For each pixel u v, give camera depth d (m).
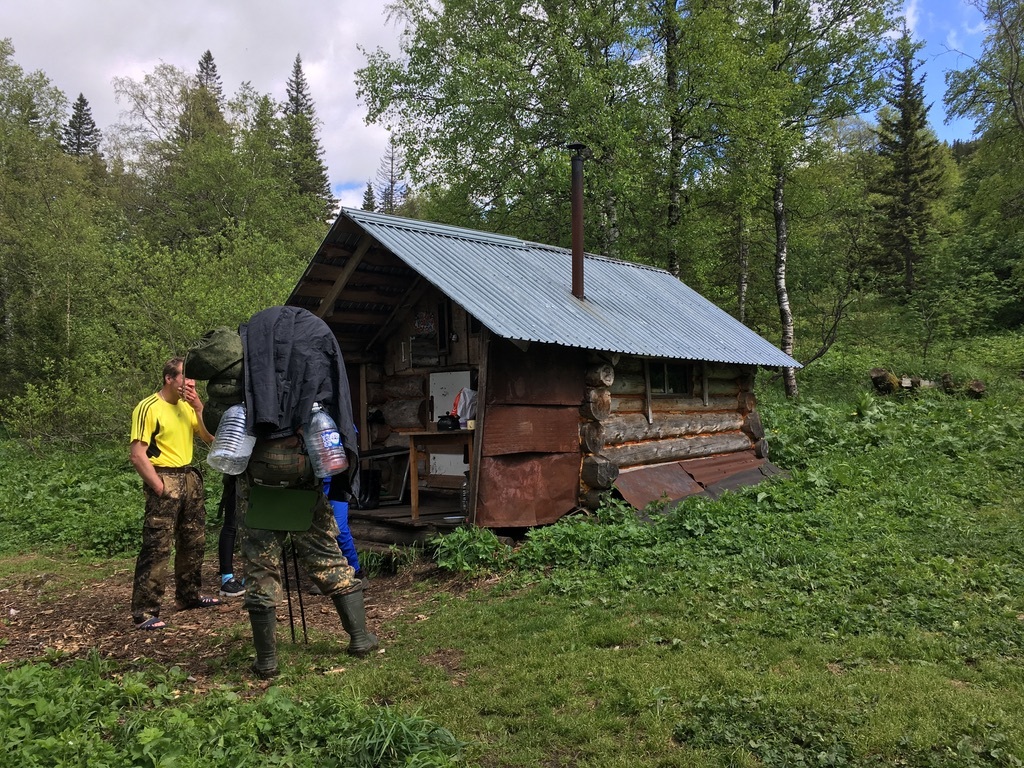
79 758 2.86
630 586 5.84
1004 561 6.22
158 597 5.55
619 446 8.57
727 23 18.81
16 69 27.58
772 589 5.61
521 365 7.46
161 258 14.78
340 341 9.45
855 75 19.47
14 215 24.02
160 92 34.72
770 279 25.00
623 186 17.00
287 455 4.18
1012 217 26.17
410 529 7.69
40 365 19.94
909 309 25.64
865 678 3.91
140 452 5.50
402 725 3.17
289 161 37.47
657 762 3.14
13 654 4.95
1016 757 3.02
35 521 9.84
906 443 11.86
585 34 18.47
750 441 11.20
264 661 4.19
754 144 17.95
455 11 19.50
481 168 19.09
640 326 8.90
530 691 3.91
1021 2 20.23
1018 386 18.39
